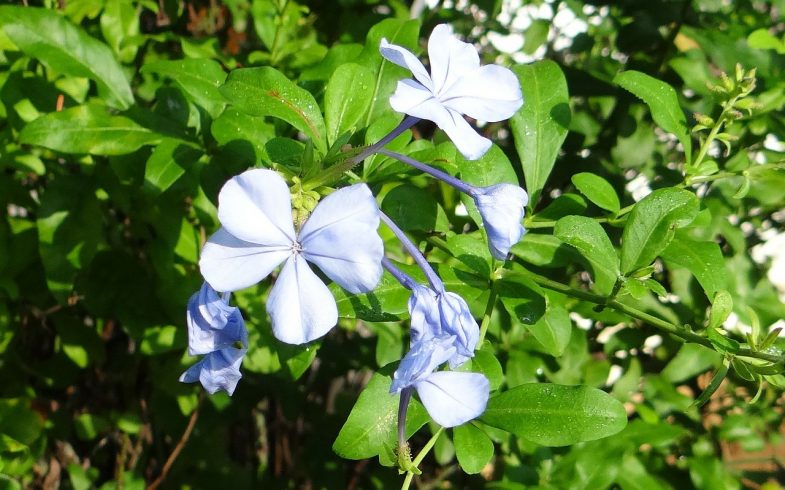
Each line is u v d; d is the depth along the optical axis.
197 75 0.28
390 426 0.23
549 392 0.23
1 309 0.33
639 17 0.34
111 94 0.28
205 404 0.38
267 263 0.21
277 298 0.21
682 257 0.25
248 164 0.27
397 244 0.30
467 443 0.24
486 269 0.25
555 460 0.31
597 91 0.33
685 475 0.33
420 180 0.29
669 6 0.33
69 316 0.35
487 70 0.23
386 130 0.26
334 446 0.23
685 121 0.27
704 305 0.31
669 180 0.33
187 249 0.31
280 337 0.20
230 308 0.21
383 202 0.26
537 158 0.27
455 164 0.25
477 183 0.25
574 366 0.31
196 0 0.36
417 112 0.21
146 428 0.38
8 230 0.31
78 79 0.30
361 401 0.23
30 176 0.34
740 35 0.33
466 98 0.22
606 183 0.26
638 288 0.24
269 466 0.44
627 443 0.31
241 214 0.20
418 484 0.39
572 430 0.23
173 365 0.35
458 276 0.25
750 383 0.34
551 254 0.27
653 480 0.32
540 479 0.31
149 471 0.39
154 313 0.33
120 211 0.34
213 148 0.28
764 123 0.31
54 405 0.37
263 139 0.26
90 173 0.30
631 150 0.33
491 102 0.23
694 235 0.30
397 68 0.27
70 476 0.37
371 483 0.41
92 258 0.30
